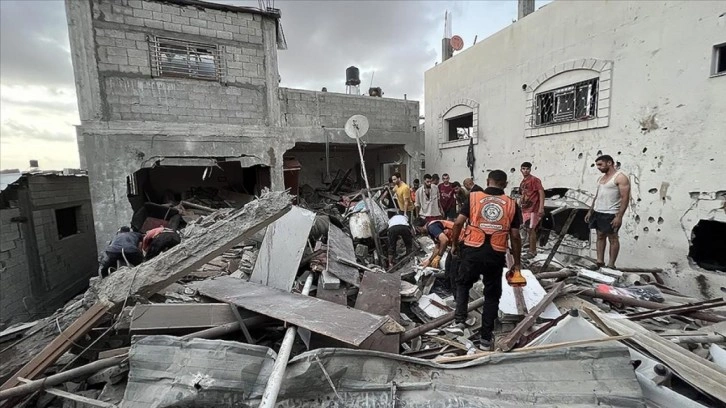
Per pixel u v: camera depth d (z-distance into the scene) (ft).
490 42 27.37
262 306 9.68
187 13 23.02
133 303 10.11
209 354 7.09
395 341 9.41
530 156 24.70
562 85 22.03
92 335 9.71
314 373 6.78
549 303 11.46
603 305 12.48
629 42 18.22
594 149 20.45
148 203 25.46
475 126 29.43
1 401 7.32
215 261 16.35
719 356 8.47
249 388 6.74
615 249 15.47
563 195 23.22
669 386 7.43
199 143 23.81
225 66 24.44
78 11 20.10
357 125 22.85
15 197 23.11
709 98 15.21
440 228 15.88
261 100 25.88
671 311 11.10
